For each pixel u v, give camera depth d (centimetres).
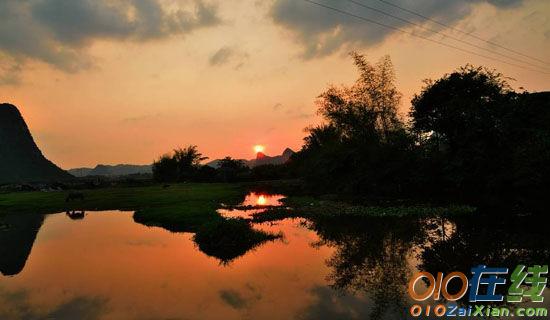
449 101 2766
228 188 5472
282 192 4684
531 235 1549
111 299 919
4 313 843
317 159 4044
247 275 1110
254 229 1820
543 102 2481
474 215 2150
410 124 3303
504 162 2278
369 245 1497
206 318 783
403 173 3155
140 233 1972
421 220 2080
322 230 1897
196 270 1184
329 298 892
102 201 3719
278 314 796
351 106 3731
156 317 795
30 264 1316
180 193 4438
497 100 2528
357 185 3503
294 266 1205
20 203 3759
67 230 2145
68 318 805
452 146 2778
